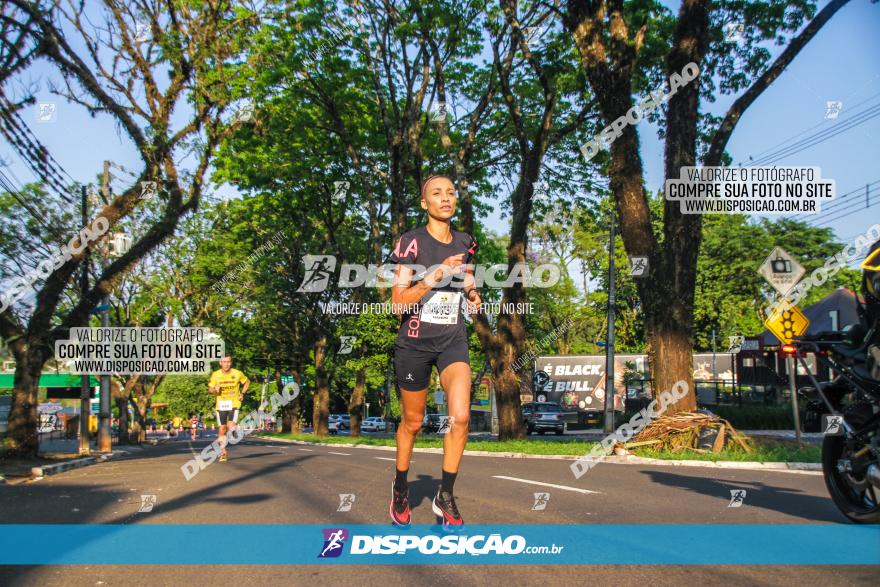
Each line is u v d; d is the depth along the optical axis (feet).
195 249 106.01
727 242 123.44
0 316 46.01
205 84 49.96
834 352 16.44
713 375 125.49
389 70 71.00
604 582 10.96
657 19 56.90
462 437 13.89
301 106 76.18
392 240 75.92
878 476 14.62
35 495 24.32
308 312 116.98
